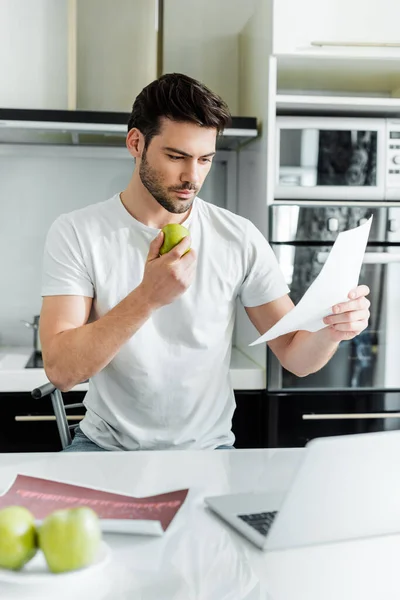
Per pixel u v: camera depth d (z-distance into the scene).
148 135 1.55
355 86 2.79
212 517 1.07
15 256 2.85
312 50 2.35
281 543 0.95
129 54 2.68
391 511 1.00
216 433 1.69
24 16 2.65
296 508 0.92
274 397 2.37
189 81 1.53
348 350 2.40
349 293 1.39
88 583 0.85
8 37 2.65
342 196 2.43
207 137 1.53
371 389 2.42
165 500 1.10
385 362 2.42
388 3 2.36
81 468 1.28
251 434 2.41
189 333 1.66
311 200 2.42
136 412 1.66
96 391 1.67
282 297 1.77
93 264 1.65
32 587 0.84
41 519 1.00
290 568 0.90
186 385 1.65
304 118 2.39
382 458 0.92
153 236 1.67
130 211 1.70
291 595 0.83
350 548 0.97
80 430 1.75
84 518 0.85
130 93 2.69
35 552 0.86
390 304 2.41
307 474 0.89
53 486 1.14
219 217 1.76
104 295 1.65
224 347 1.72
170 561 0.92
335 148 2.41
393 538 1.01
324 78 2.66
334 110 2.51
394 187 2.45
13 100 2.67
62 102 2.69
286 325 1.29
